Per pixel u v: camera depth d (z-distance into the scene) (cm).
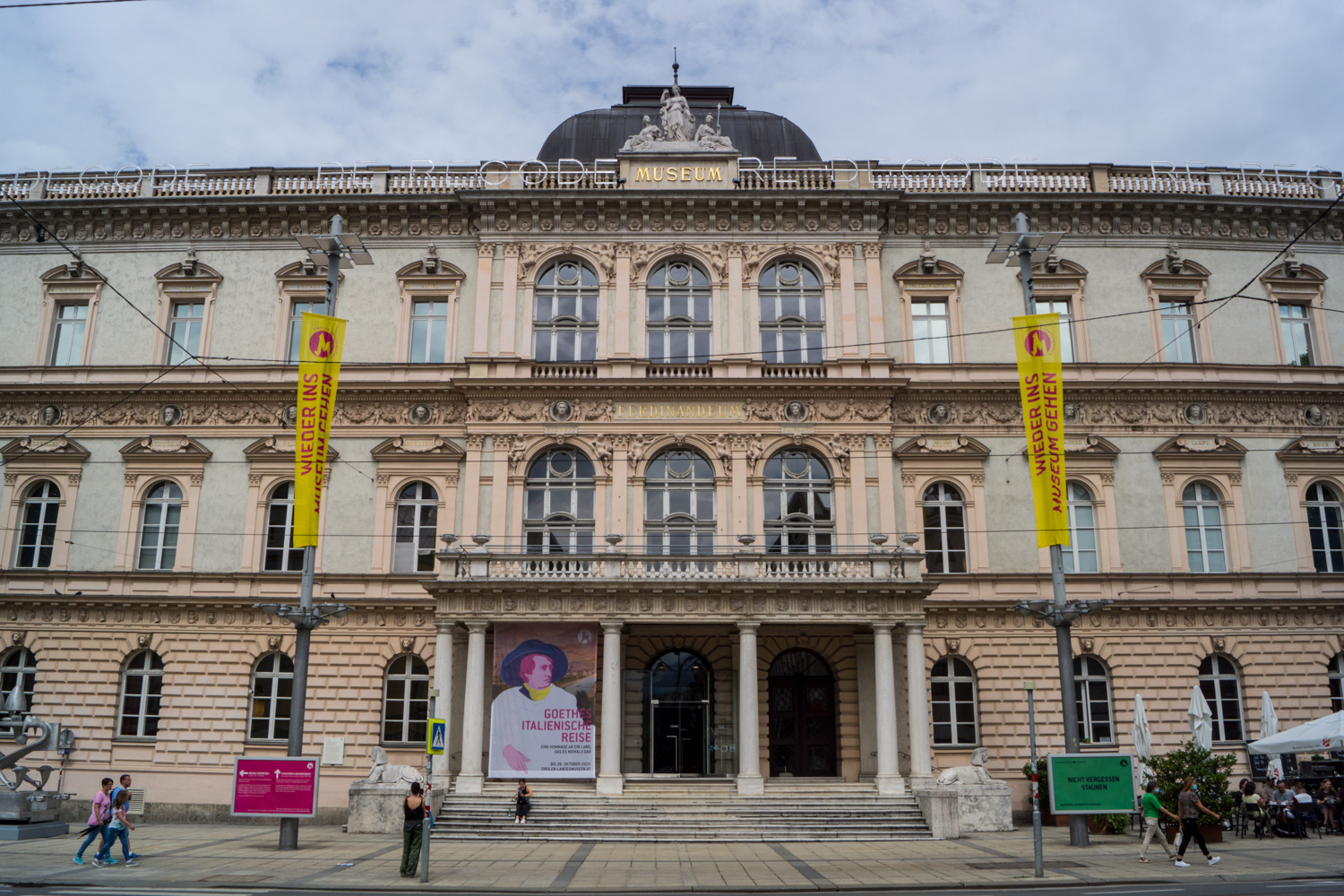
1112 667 3569
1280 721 3544
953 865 2353
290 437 3775
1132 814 3044
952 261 3934
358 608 3588
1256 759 3434
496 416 3697
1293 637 3619
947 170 4019
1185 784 2406
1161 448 3759
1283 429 3819
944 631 3584
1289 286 3981
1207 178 4069
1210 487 3775
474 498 3638
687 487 3675
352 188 4012
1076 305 3900
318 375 2828
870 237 3894
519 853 2591
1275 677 3581
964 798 3095
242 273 3944
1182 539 3700
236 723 3531
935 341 3891
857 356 3756
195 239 3991
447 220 3953
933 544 3694
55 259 4003
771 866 2345
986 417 3769
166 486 3797
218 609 3619
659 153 3934
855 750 3425
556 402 3700
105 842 2320
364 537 3672
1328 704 3569
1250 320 3938
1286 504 3753
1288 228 4028
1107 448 3744
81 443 3816
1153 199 3925
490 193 3850
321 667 3566
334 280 2902
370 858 2453
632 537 3588
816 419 3691
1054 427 2767
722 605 3238
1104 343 3872
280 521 3744
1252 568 3691
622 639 3500
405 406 3775
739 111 4456
